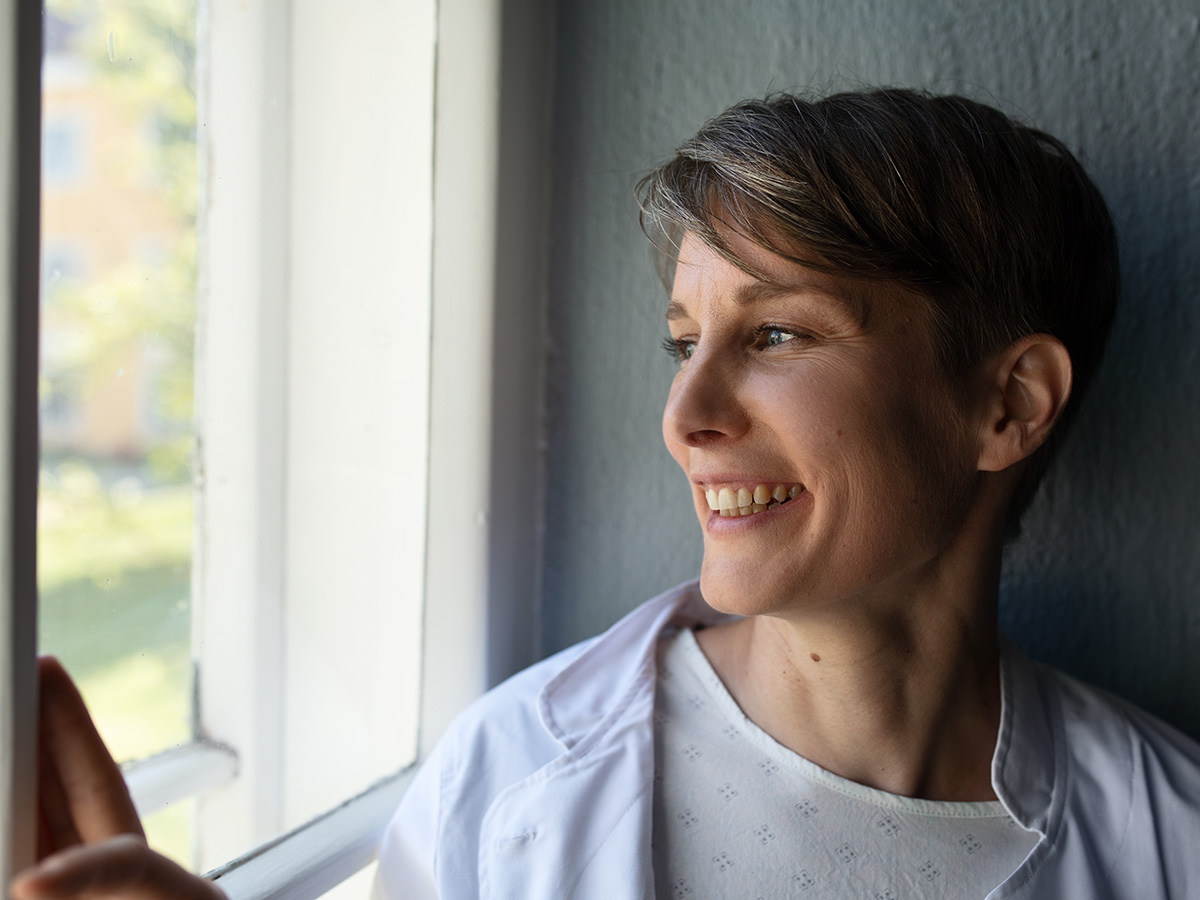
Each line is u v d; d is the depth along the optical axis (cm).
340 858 62
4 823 36
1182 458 72
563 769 58
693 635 69
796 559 53
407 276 78
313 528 79
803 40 76
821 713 58
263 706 78
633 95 81
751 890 53
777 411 52
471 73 76
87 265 62
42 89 38
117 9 63
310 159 76
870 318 52
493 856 56
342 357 78
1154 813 57
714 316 54
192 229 70
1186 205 69
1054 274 59
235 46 71
